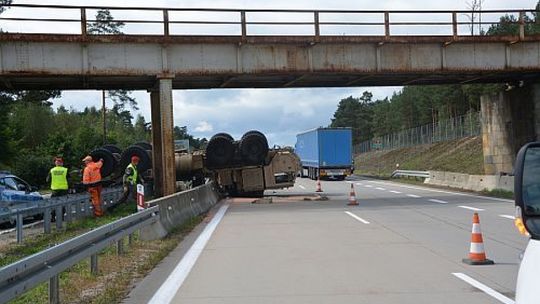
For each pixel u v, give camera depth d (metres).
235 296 8.12
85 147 60.97
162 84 24.23
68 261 7.68
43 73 22.81
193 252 12.25
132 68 23.86
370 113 154.75
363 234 14.58
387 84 30.81
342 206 23.36
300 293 8.21
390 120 126.25
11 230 18.00
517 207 3.40
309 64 25.55
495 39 26.41
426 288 8.38
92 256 9.76
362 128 153.50
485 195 28.08
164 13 23.94
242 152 31.14
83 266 10.50
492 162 32.25
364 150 113.81
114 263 10.79
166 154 24.14
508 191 28.23
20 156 56.81
